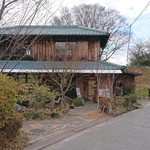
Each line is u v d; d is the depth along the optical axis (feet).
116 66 81.71
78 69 75.82
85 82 90.84
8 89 29.81
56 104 65.51
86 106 76.54
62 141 35.65
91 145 33.35
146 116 61.87
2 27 31.53
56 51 83.66
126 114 66.23
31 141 34.17
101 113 63.26
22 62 82.07
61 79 70.54
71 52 84.23
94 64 84.23
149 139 36.94
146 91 142.31
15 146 30.42
